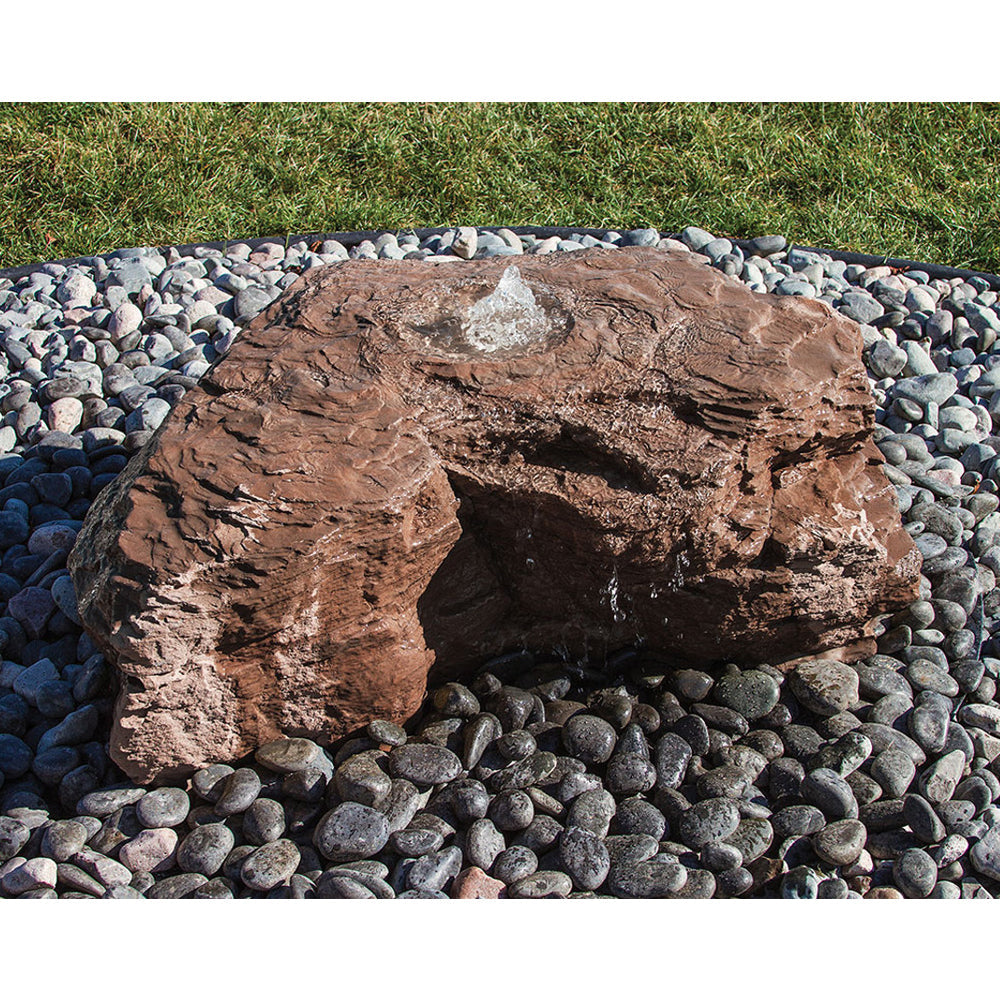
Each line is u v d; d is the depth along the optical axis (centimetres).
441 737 149
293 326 152
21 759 145
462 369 143
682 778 147
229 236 234
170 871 138
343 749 147
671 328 151
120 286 215
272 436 137
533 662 158
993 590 171
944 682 157
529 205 243
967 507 182
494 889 136
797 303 156
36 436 188
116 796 141
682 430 142
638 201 243
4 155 235
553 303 155
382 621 142
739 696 154
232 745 143
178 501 133
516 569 151
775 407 143
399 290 156
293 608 135
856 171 250
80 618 146
